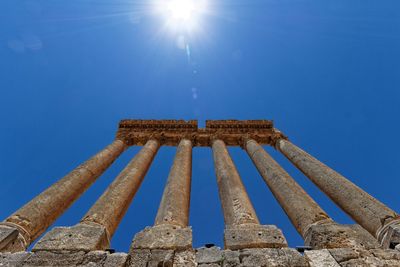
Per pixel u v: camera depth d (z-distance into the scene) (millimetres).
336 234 10758
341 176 16547
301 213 13156
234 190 15648
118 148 24891
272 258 9141
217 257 9328
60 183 15977
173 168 19156
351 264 8859
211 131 28453
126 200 15500
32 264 9062
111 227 12875
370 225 12195
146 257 9359
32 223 12312
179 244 10000
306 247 9984
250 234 10586
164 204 14055
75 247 9938
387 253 9406
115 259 9203
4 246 10477
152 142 25641
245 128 28938
